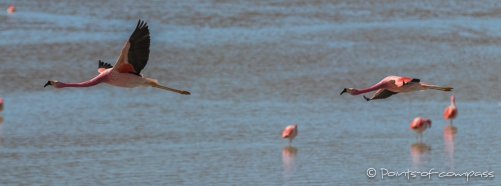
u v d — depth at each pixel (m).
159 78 32.94
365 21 44.06
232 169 20.69
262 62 35.72
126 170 20.58
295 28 42.09
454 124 26.78
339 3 48.41
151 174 20.19
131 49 12.30
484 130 25.72
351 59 36.69
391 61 36.84
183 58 36.06
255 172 20.47
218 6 46.28
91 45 38.53
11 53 36.56
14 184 19.58
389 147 23.27
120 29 41.53
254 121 26.55
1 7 45.91
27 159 21.67
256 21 43.28
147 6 45.84
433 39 40.53
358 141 23.84
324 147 23.12
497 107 29.64
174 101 29.45
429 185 19.62
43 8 45.88
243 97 30.23
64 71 34.44
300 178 19.89
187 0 47.38
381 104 29.72
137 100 29.53
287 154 22.19
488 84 33.41
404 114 28.34
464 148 23.25
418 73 35.16
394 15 45.72
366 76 34.25
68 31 40.81
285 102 29.53
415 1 49.03
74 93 30.69
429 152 22.72
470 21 44.66
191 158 21.75
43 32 40.47
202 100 29.64
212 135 24.41
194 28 41.50
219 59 36.12
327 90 31.73
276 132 24.97
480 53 38.25
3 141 23.55
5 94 30.42
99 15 44.22
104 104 28.95
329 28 42.41
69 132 24.77
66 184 19.44
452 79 34.22
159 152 22.41
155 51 37.22
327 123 26.48
